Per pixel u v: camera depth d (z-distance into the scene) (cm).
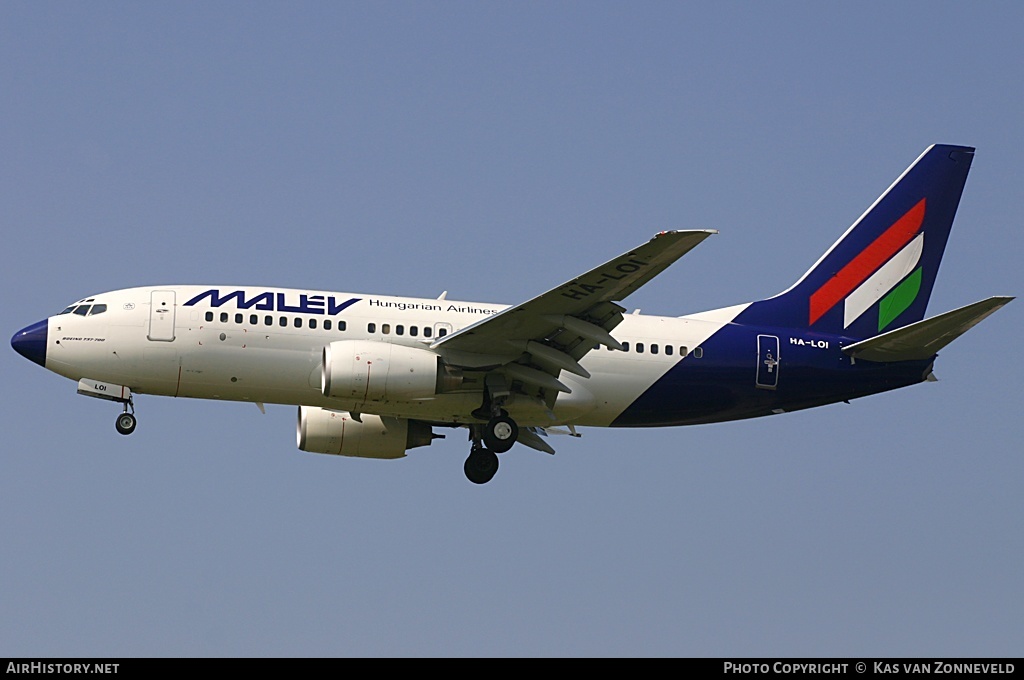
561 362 10594
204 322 10831
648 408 11600
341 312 11038
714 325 11806
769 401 11825
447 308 11288
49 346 10800
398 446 11931
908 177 12444
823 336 12025
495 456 11738
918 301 12306
